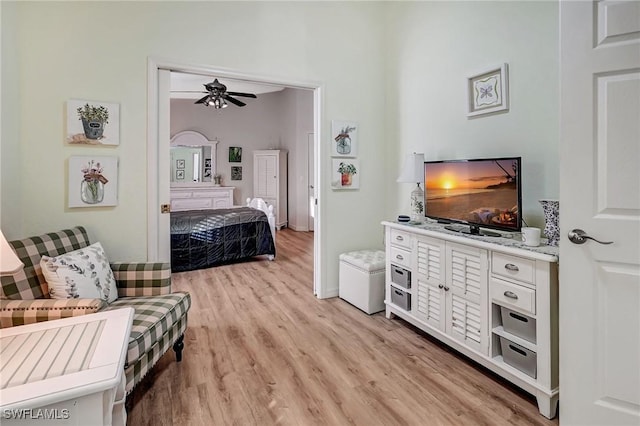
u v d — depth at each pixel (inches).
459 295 85.4
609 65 55.1
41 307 60.1
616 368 56.4
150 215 101.5
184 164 306.3
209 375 79.8
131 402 69.8
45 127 88.8
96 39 93.9
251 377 79.1
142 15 99.5
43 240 76.0
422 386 75.7
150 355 68.4
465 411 67.4
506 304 73.3
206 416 66.1
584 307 58.7
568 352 60.6
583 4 57.0
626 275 55.0
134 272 85.4
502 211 81.7
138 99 99.3
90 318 54.8
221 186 318.0
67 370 39.1
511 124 92.1
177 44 104.3
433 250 93.4
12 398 34.0
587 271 58.2
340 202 134.4
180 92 263.9
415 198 111.2
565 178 59.7
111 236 97.4
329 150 130.9
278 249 227.9
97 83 94.1
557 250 68.1
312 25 126.1
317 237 133.2
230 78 115.4
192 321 110.3
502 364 74.9
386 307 114.0
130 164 98.9
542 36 84.5
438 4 115.3
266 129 335.6
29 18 86.6
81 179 93.0
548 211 73.3
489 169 85.0
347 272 127.3
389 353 90.5
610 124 55.4
